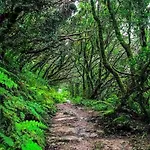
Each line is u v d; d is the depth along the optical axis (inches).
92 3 405.4
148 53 316.8
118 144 270.8
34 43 390.0
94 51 889.5
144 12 315.9
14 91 265.1
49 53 600.7
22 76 402.9
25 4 306.2
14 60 384.5
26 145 163.6
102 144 270.2
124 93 368.8
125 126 320.5
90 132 318.7
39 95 434.9
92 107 559.2
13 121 186.4
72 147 259.3
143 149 254.5
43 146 236.4
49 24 367.9
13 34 344.8
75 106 604.1
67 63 986.7
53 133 307.0
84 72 946.1
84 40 888.3
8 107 193.8
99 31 395.2
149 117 338.6
